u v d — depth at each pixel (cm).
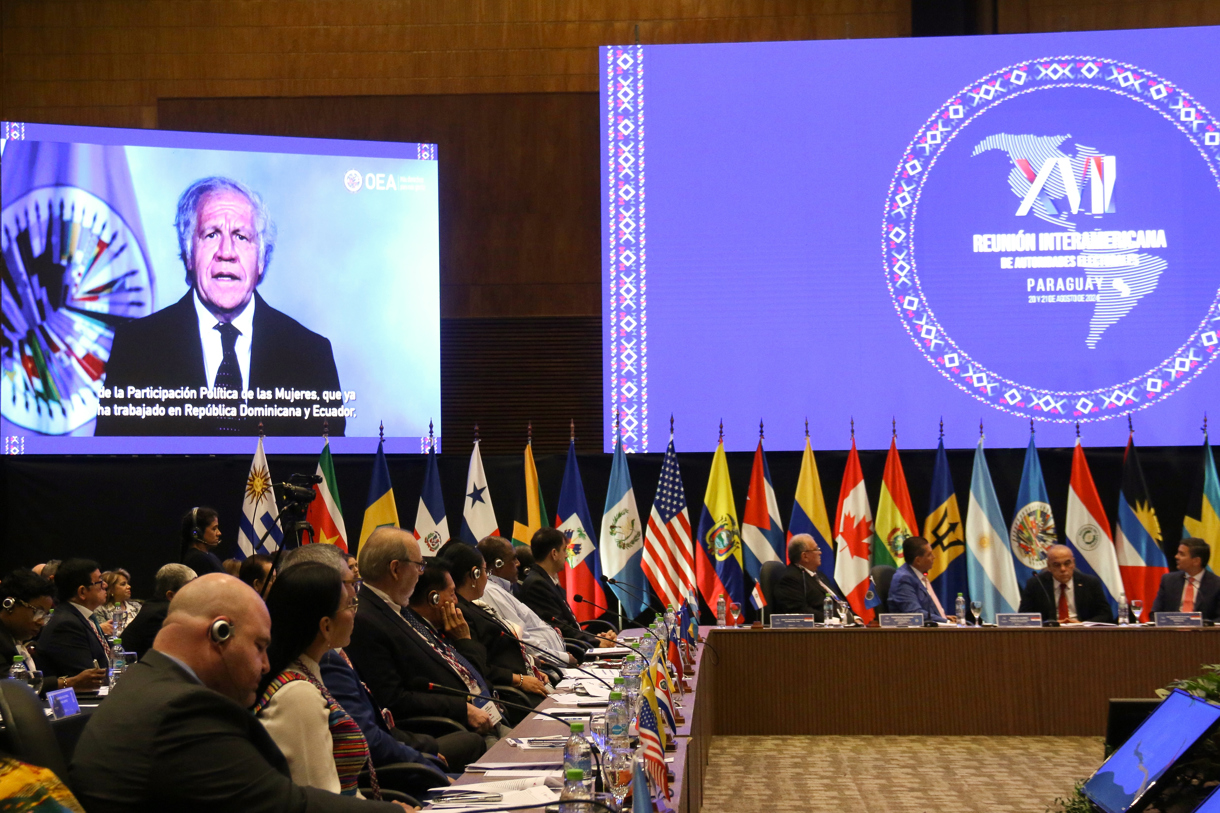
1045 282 931
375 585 416
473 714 409
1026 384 930
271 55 1052
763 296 943
